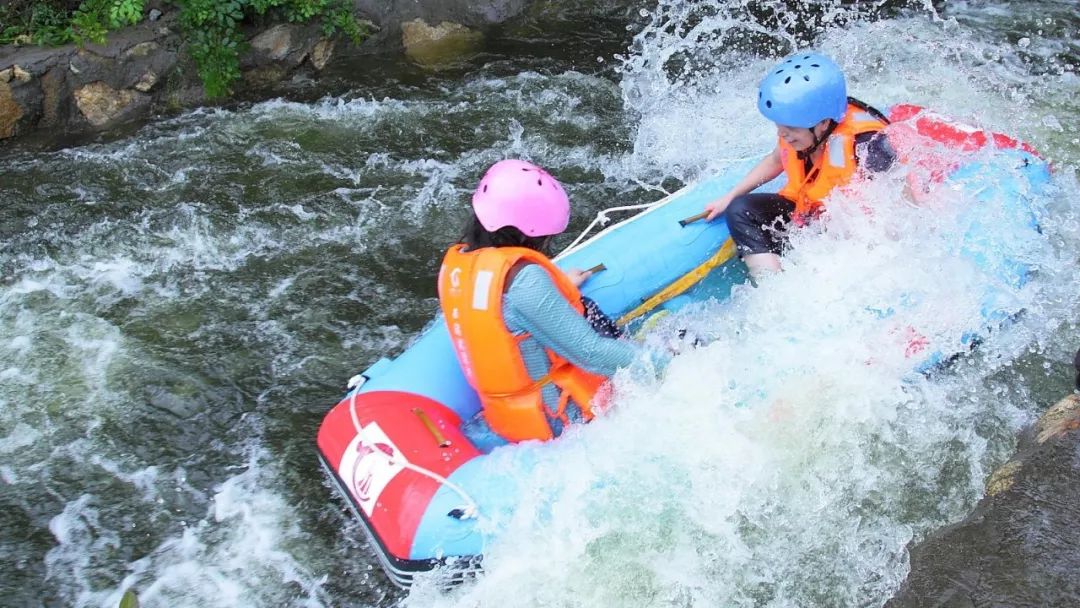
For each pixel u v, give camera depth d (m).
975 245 3.55
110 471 3.68
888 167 3.46
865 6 7.11
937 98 5.64
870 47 6.45
